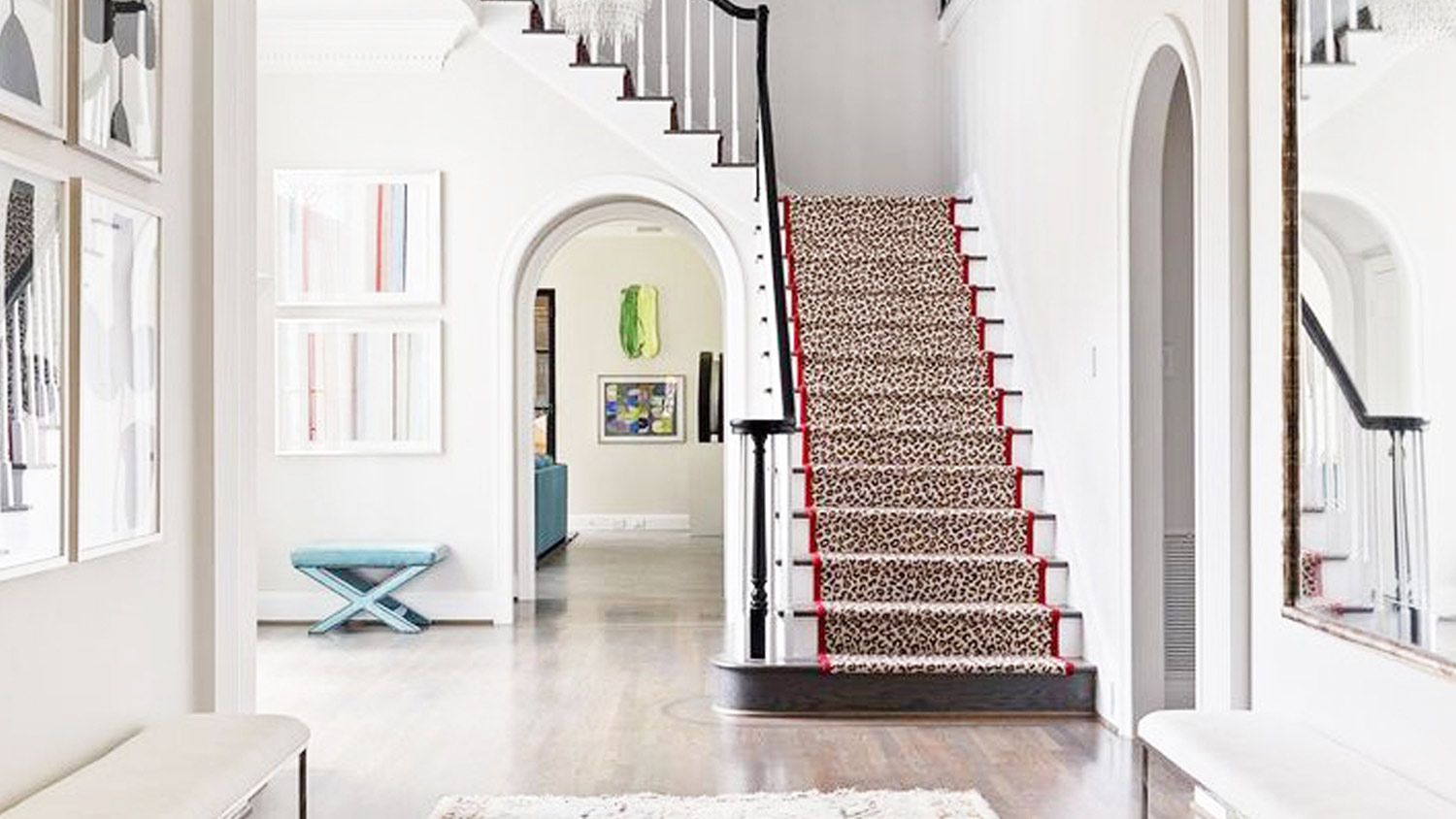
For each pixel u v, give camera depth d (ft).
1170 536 21.52
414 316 30.14
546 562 42.09
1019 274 26.81
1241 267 15.05
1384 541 11.93
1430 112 11.01
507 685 23.12
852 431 25.54
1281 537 14.06
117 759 12.07
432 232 29.94
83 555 12.20
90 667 12.78
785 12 35.78
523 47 30.01
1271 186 14.44
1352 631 12.55
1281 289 13.94
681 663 25.14
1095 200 21.33
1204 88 15.60
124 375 13.19
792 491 24.38
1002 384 27.40
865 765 17.94
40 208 11.57
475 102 30.07
